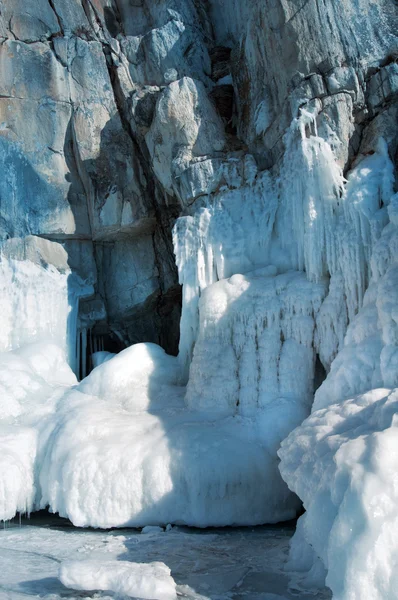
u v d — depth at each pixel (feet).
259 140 31.76
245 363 27.84
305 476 17.54
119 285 40.40
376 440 15.30
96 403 30.25
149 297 39.99
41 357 34.06
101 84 37.70
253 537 22.85
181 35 36.81
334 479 15.39
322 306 26.45
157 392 30.66
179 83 33.04
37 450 27.78
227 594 16.61
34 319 36.45
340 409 19.56
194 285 31.48
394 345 20.86
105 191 37.78
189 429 26.07
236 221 31.12
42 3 37.42
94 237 38.86
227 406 27.68
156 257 39.99
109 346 42.52
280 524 24.98
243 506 24.54
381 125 27.94
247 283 29.01
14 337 35.81
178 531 23.82
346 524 14.28
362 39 28.58
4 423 29.17
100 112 37.76
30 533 24.58
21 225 37.14
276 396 26.61
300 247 28.58
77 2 37.70
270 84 30.96
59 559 20.67
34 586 17.88
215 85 37.22
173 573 18.57
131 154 37.81
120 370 31.24
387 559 13.56
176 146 33.53
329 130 28.09
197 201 32.37
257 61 31.40
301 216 28.17
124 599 16.34
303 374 26.58
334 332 26.00
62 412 29.63
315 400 23.13
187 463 24.43
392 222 24.44
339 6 28.50
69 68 37.73
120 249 40.57
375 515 14.01
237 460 24.63
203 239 31.30
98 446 25.73
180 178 32.94
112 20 38.40
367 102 28.55
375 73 28.48
